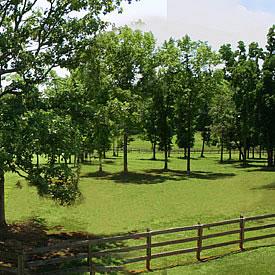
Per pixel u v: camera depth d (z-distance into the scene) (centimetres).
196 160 5478
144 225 1138
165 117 3931
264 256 706
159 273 708
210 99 3741
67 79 1296
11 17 1086
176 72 3203
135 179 2880
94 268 707
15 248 915
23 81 1144
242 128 3944
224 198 1059
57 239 995
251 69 3102
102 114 1212
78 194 1120
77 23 1150
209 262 738
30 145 891
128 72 2553
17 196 1775
